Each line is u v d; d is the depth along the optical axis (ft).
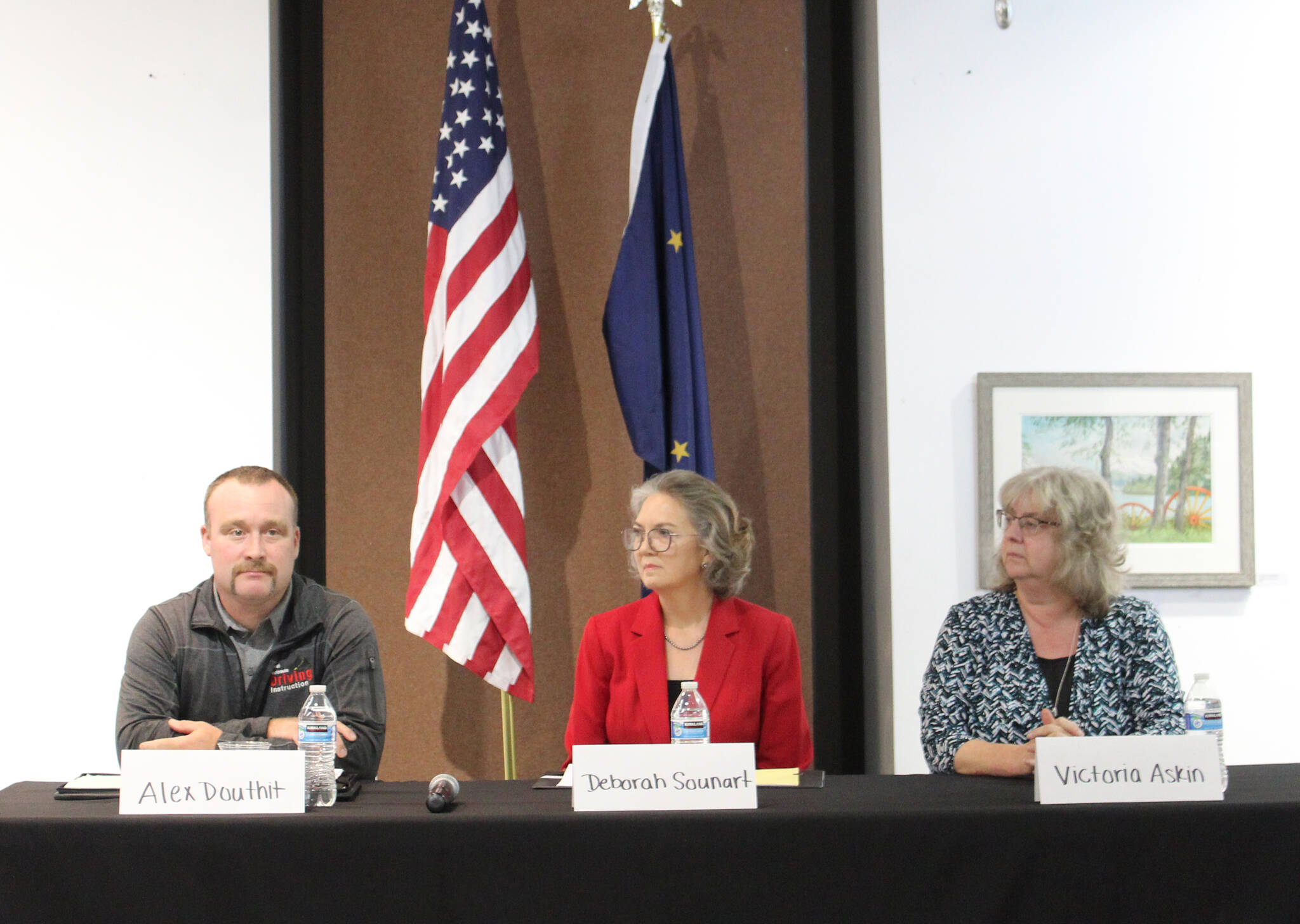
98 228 11.01
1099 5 11.51
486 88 10.97
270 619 7.63
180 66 11.16
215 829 5.25
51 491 10.85
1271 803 5.48
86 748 10.71
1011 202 11.42
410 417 11.87
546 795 6.05
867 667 12.02
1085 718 7.34
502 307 10.57
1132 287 11.43
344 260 11.92
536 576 11.88
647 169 10.96
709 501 8.07
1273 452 11.39
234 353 11.07
